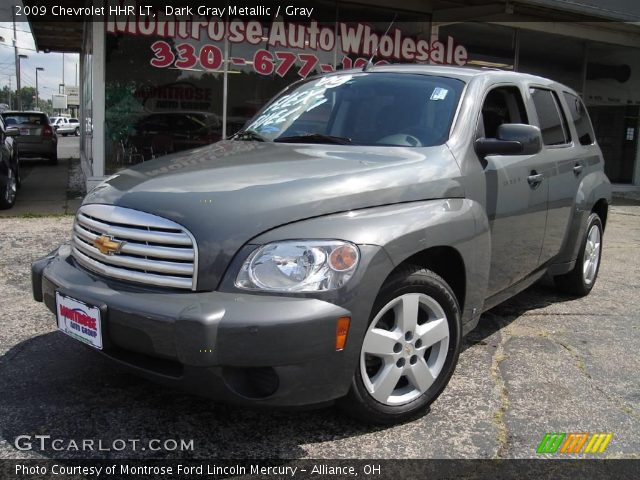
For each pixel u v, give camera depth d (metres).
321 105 4.00
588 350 4.14
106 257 2.78
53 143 17.14
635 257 7.34
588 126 5.54
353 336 2.61
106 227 2.82
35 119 16.88
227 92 10.50
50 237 6.87
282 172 2.92
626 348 4.20
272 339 2.42
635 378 3.70
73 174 14.61
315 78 4.47
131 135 9.94
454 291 3.35
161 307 2.50
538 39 13.76
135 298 2.59
